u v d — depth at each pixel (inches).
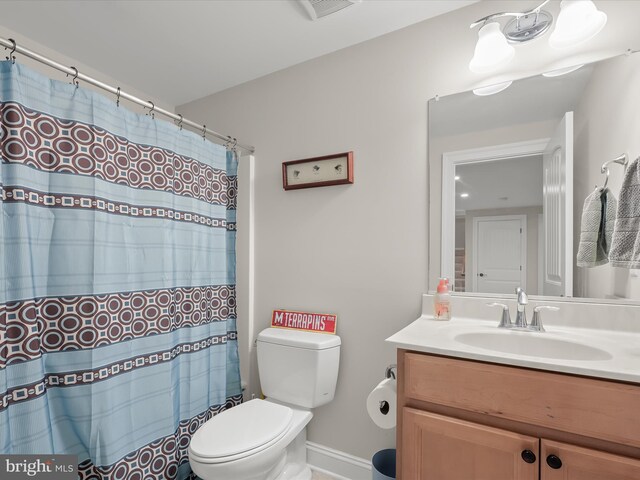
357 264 66.9
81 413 46.8
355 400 66.1
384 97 64.9
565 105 50.7
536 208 52.4
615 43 47.8
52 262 45.5
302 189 73.7
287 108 76.8
